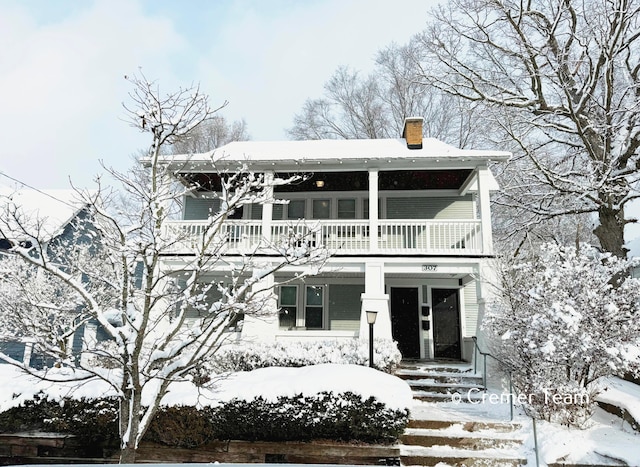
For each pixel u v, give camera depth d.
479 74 17.36
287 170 13.81
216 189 15.96
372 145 16.02
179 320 5.77
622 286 8.65
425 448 7.61
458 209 16.05
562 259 9.80
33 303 5.67
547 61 15.18
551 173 14.80
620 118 14.84
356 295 15.50
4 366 8.42
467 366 12.15
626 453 6.99
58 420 7.06
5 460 7.07
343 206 16.30
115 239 5.43
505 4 16.08
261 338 12.70
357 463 6.88
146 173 6.42
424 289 15.43
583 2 15.08
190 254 12.40
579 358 8.14
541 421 8.25
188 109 5.81
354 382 7.17
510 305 10.29
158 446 7.08
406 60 29.12
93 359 8.28
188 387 7.46
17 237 5.37
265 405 7.01
